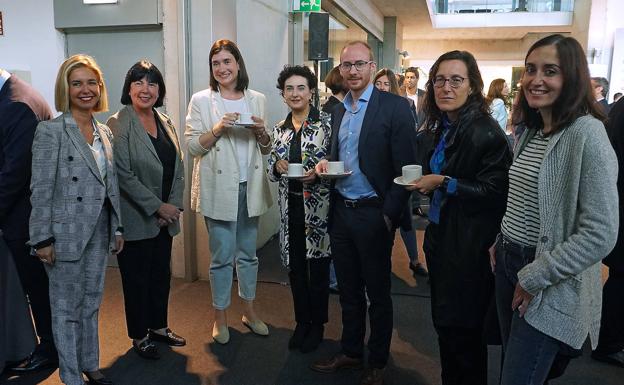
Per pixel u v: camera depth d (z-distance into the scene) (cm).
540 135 142
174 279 383
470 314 177
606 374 249
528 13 1323
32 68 389
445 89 177
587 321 135
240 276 291
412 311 328
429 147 196
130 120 247
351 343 246
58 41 384
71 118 210
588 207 123
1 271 236
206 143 262
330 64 730
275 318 316
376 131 212
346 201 224
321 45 471
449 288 179
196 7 353
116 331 294
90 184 212
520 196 144
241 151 272
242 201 278
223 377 246
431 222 191
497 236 164
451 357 193
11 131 221
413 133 213
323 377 246
